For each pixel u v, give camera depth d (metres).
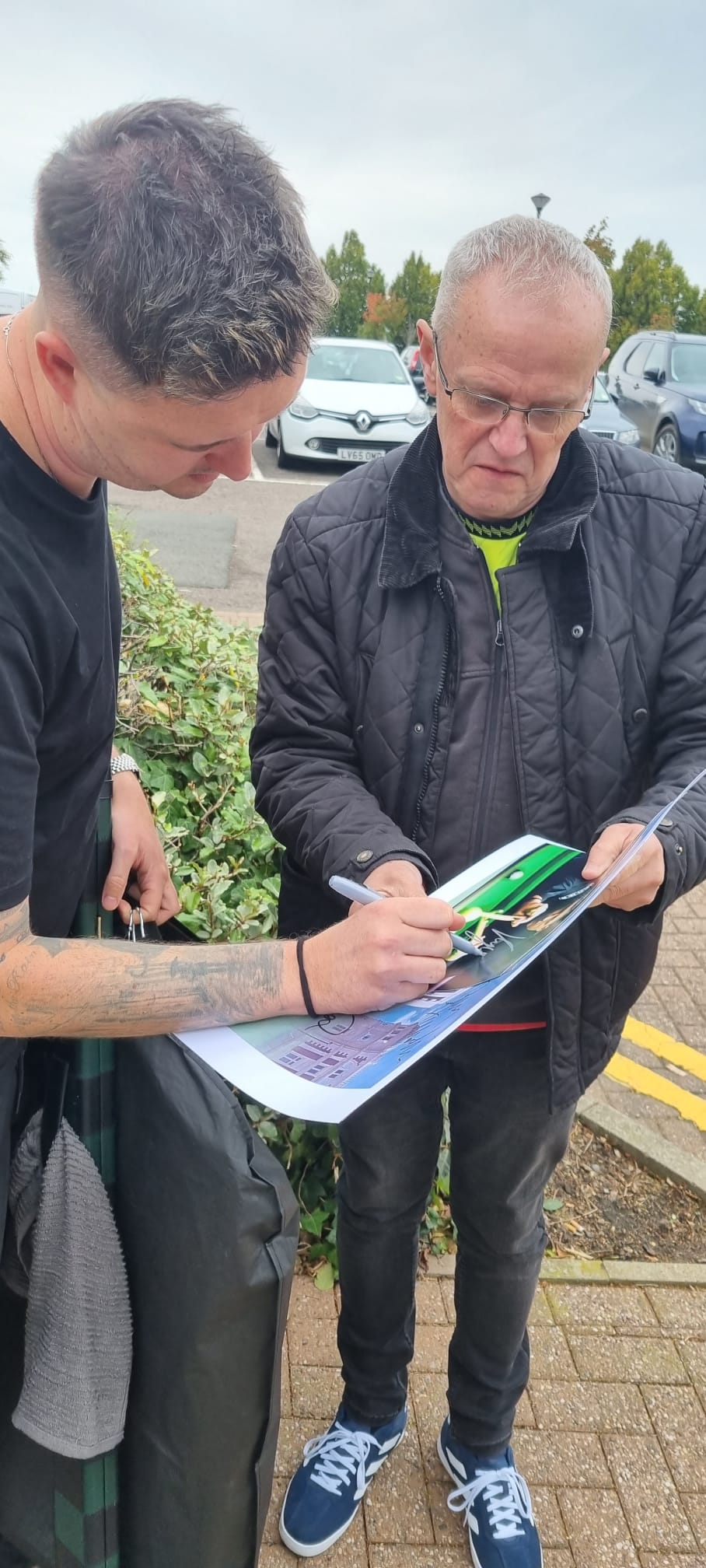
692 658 1.47
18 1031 1.03
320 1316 2.21
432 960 1.12
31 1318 1.20
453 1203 1.73
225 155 0.86
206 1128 1.05
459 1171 1.68
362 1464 1.84
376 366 11.72
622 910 1.44
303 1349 2.14
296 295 0.88
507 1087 1.60
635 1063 3.27
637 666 1.49
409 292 33.44
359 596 1.54
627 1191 2.68
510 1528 1.76
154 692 2.91
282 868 1.72
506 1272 1.70
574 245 1.31
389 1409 1.86
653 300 29.41
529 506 1.46
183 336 0.83
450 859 1.55
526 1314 1.75
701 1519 1.88
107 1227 1.14
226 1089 1.08
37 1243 1.17
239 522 9.16
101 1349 1.15
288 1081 1.03
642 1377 2.13
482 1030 1.58
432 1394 2.06
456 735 1.51
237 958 1.11
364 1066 1.03
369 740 1.55
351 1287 1.77
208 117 0.89
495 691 1.49
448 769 1.52
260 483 10.82
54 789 1.18
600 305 1.30
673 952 3.92
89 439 0.97
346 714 1.58
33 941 1.02
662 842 1.36
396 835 1.44
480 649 1.49
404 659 1.51
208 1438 1.10
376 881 1.36
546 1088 1.58
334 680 1.57
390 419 11.09
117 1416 1.17
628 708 1.50
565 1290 2.34
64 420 0.97
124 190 0.82
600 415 11.05
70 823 1.21
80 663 1.09
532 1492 1.91
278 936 1.82
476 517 1.47
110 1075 1.14
